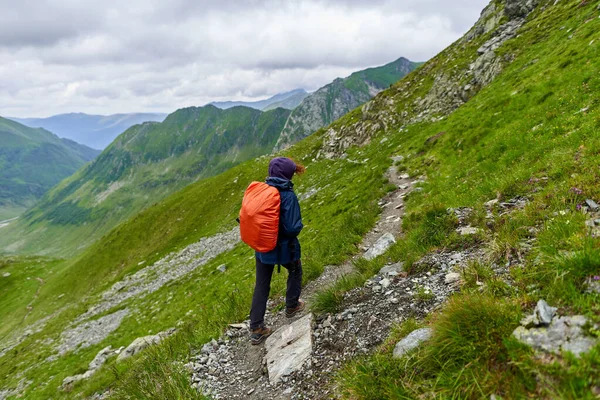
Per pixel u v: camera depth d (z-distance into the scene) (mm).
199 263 48188
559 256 4137
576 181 6742
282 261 6180
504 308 3793
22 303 87125
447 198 13836
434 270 6840
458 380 3320
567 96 15453
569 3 40312
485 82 40625
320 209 32688
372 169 32438
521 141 14547
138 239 84875
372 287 7383
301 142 85125
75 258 112188
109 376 18234
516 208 7848
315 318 6922
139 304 44531
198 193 88688
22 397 30359
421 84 61000
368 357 4758
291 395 5055
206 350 7664
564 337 3064
